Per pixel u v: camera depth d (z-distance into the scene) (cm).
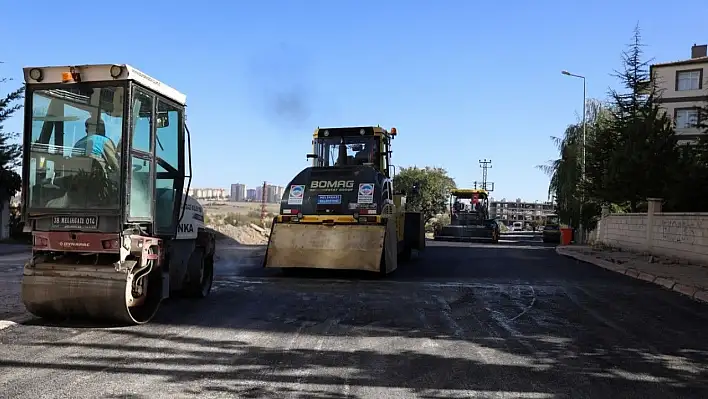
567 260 2034
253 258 1955
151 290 823
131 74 745
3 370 577
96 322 801
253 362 618
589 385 555
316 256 1337
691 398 522
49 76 757
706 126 2011
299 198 1405
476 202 3931
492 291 1177
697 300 1087
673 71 4944
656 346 714
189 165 918
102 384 536
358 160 1589
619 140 2680
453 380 565
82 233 748
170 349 666
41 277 753
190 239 981
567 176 3759
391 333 768
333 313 905
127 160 742
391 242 1402
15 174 2481
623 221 2472
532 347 701
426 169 6456
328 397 511
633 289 1234
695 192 1942
